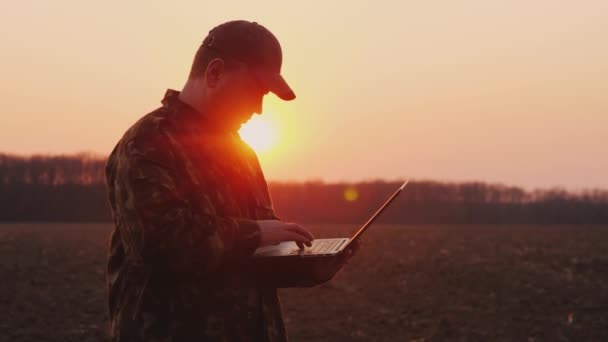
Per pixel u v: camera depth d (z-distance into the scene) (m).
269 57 2.90
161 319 2.66
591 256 20.00
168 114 2.80
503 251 21.80
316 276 2.87
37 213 68.06
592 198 81.31
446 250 22.09
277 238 2.77
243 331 2.74
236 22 2.93
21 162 70.94
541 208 81.25
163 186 2.58
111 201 2.83
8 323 9.16
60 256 17.86
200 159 2.76
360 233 2.89
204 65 2.88
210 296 2.69
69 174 71.75
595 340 9.09
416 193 79.12
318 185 74.94
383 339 9.01
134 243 2.57
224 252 2.61
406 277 15.01
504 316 10.67
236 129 2.98
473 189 79.94
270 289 2.90
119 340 2.71
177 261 2.53
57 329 8.88
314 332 9.35
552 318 10.54
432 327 9.78
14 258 17.08
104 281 13.30
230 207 2.80
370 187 75.88
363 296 12.41
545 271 16.28
